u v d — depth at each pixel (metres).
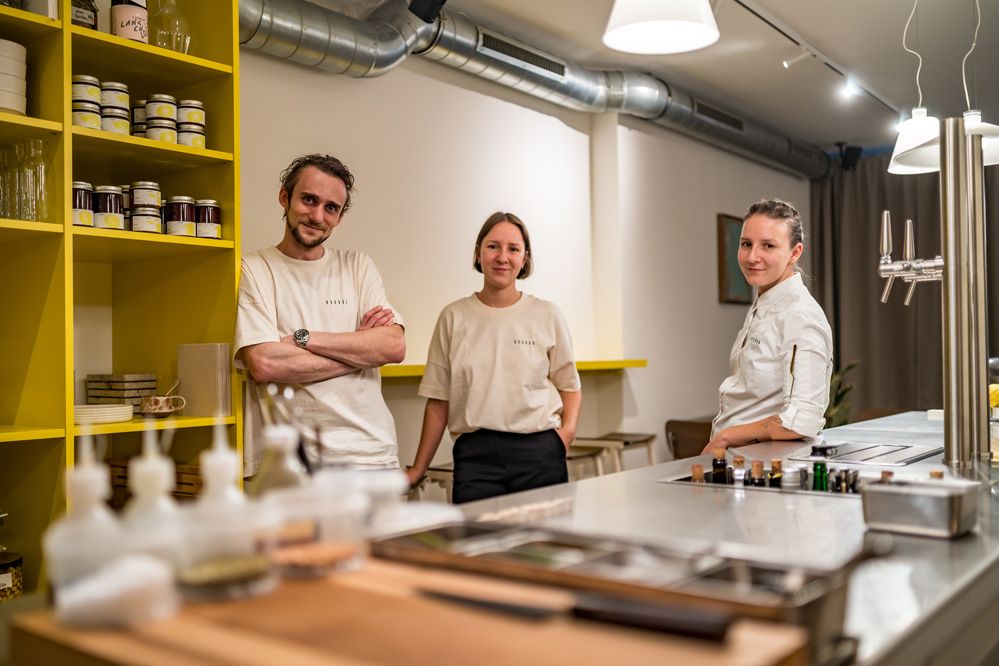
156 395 2.85
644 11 1.98
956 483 1.37
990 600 1.17
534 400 2.93
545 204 5.29
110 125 2.49
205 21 2.80
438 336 3.04
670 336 6.07
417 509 1.25
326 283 2.79
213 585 0.89
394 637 0.78
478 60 4.44
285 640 0.78
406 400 4.34
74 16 2.46
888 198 7.45
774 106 6.39
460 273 4.68
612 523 1.41
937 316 7.12
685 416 6.21
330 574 0.99
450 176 4.63
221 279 2.71
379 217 4.24
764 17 4.65
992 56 5.32
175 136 2.64
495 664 0.71
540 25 4.74
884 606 0.98
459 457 2.94
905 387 7.34
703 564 0.95
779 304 2.58
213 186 2.76
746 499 1.66
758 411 2.59
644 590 0.87
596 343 5.69
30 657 0.85
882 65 5.50
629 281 5.68
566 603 0.87
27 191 2.33
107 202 2.51
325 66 3.72
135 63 2.61
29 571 2.43
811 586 0.84
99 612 0.82
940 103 6.32
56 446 2.36
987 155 2.67
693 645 0.75
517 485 2.88
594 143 5.69
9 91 2.29
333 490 1.00
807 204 7.82
